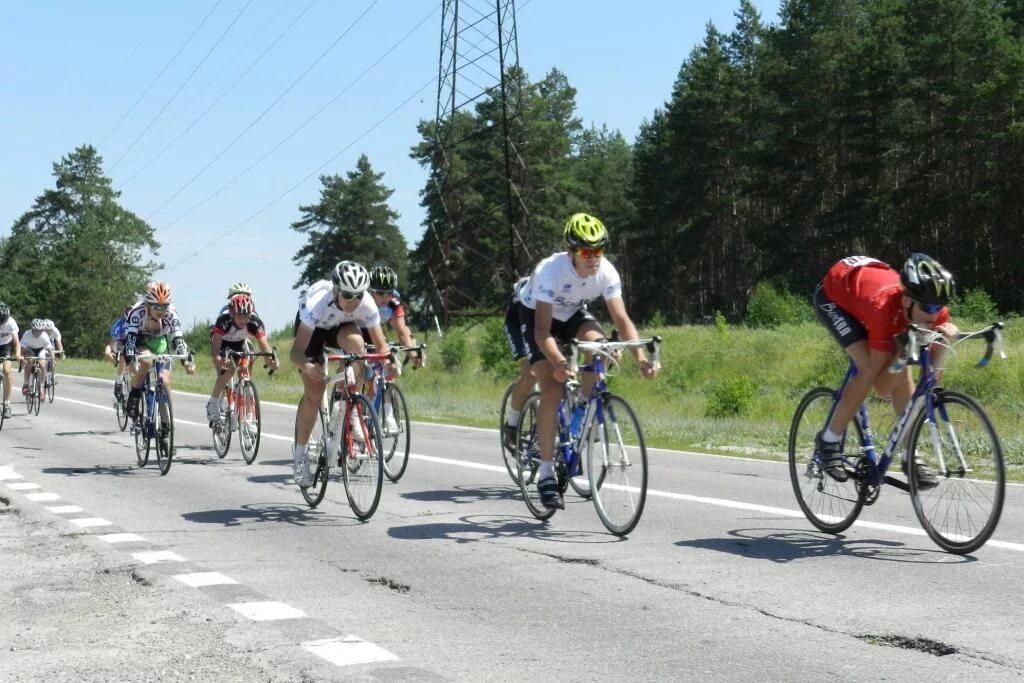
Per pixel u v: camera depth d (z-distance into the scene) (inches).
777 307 1631.4
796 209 2522.1
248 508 317.7
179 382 1272.1
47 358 874.8
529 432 299.4
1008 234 2161.7
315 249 3907.5
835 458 251.1
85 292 3590.1
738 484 361.4
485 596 201.8
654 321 2100.1
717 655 162.2
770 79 2669.8
